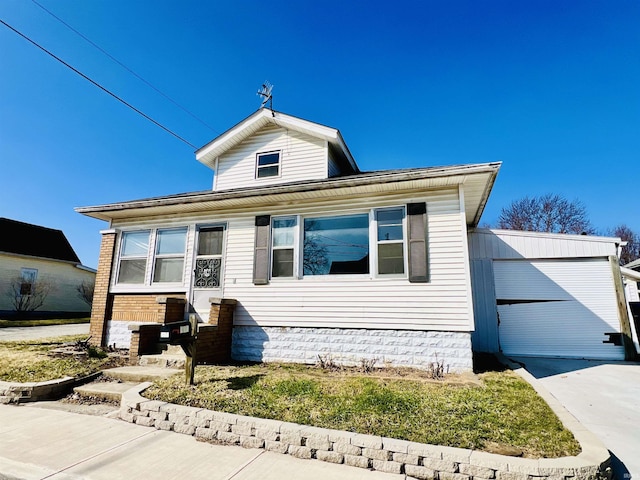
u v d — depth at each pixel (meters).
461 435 3.20
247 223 8.05
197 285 8.14
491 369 6.39
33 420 4.19
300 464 3.12
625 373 6.62
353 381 5.04
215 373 5.57
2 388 4.98
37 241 22.27
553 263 8.97
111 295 8.83
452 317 6.21
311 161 9.52
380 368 6.32
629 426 3.84
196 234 8.43
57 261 21.38
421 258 6.50
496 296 9.07
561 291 8.80
